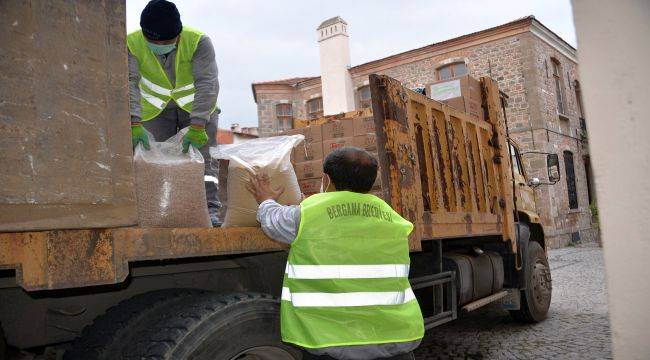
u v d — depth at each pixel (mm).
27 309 2289
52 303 2355
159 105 3146
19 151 1551
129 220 1815
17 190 1536
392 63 19625
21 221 1536
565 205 17969
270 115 22953
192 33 3025
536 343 5223
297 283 2123
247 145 2898
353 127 4125
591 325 5867
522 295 5883
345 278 2113
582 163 20125
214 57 3088
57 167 1633
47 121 1622
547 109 17578
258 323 2258
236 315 2184
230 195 2578
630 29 1401
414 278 3863
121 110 1844
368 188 2361
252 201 2545
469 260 4781
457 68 18547
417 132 3793
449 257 4617
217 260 2688
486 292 5027
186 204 2266
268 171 2588
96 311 2486
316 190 4195
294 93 23219
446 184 4102
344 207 2236
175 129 3365
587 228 19719
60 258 1668
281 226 2213
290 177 2711
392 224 2322
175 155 2375
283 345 2363
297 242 2178
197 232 2125
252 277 2822
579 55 1468
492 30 17562
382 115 3324
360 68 20031
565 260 12859
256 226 2566
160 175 2199
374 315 2129
